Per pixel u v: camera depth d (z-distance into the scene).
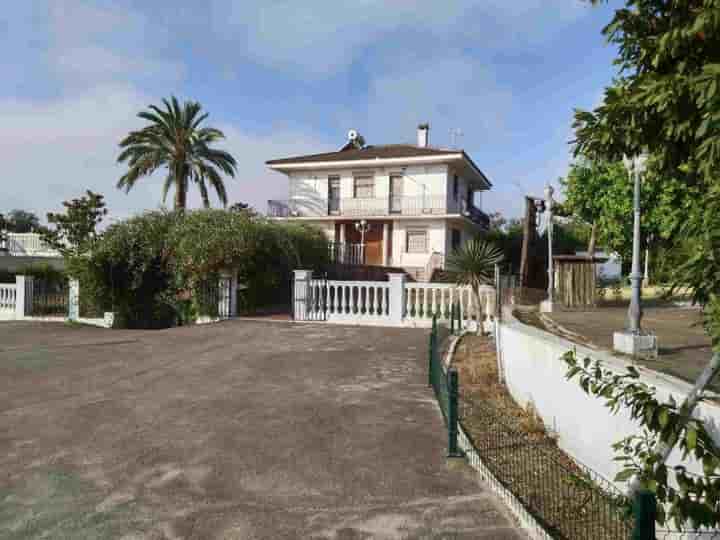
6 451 4.71
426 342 10.42
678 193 3.09
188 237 14.34
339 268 21.31
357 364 8.30
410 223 28.58
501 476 4.25
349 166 29.23
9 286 16.52
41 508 3.68
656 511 1.95
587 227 22.95
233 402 6.22
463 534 3.36
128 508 3.69
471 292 12.42
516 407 6.31
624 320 9.45
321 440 4.96
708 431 2.92
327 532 3.38
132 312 15.34
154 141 27.97
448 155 27.09
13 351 9.87
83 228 27.25
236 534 3.36
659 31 2.29
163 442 4.92
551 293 12.34
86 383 7.26
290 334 11.55
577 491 3.94
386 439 4.98
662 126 2.24
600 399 4.18
